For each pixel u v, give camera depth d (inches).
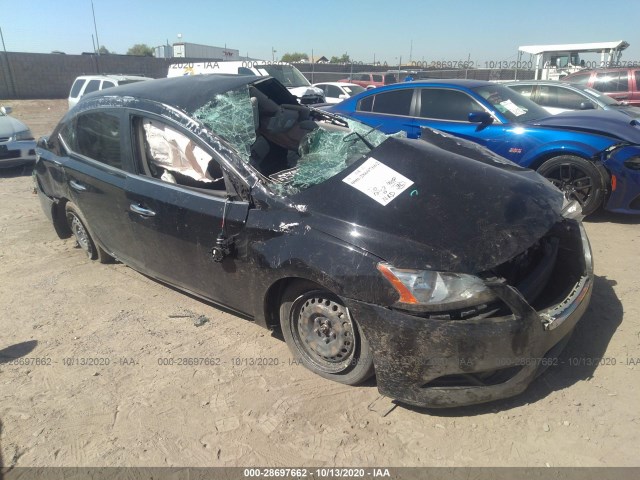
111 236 167.0
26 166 394.0
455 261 95.7
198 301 160.6
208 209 126.3
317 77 1117.1
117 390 119.1
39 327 149.5
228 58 1376.7
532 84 340.5
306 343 119.7
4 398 118.2
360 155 138.9
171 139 140.3
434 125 241.8
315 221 109.6
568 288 113.4
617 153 198.5
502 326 94.2
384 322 97.6
